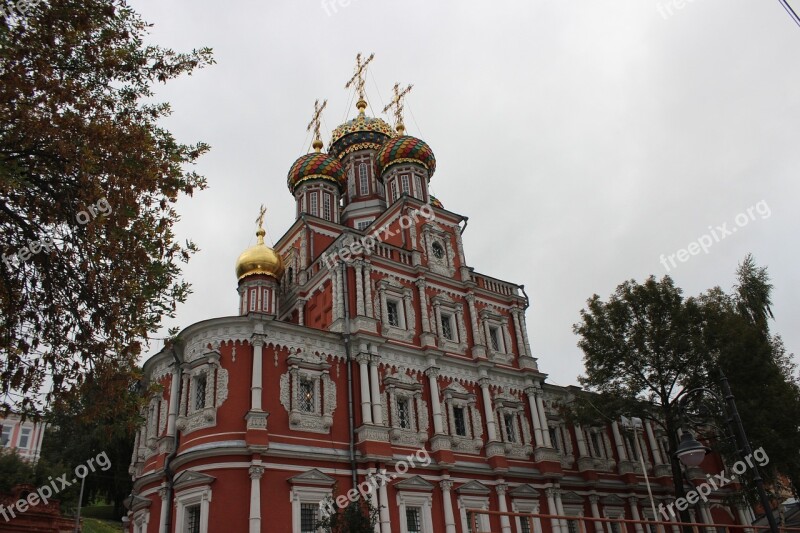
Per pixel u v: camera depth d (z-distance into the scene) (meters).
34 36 14.93
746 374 38.53
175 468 30.94
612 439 48.78
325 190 51.34
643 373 41.03
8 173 13.36
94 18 15.77
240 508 28.78
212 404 31.20
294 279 46.00
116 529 47.62
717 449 39.59
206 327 33.09
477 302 44.41
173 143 17.38
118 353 16.11
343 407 34.50
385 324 38.25
